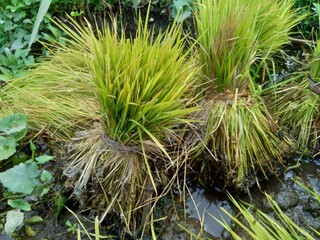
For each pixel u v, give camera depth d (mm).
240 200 503
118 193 454
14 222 459
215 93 500
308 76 553
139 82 399
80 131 487
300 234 472
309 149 555
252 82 535
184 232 474
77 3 752
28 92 566
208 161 507
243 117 497
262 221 459
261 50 619
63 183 499
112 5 768
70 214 486
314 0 725
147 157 451
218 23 481
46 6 429
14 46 664
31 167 492
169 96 415
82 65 600
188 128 494
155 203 453
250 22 478
